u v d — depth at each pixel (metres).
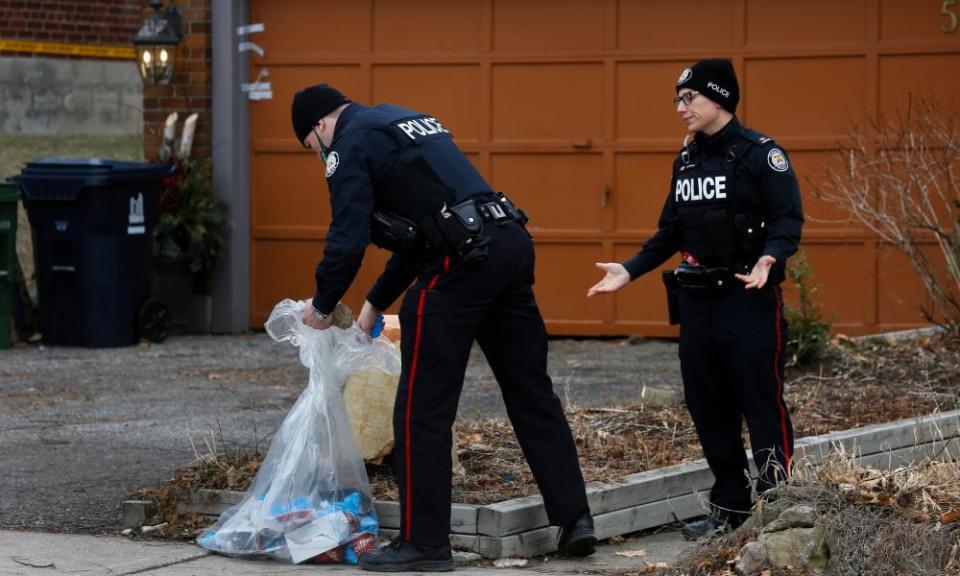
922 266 21.05
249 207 26.66
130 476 14.77
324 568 11.45
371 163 11.27
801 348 19.27
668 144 24.97
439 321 11.29
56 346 24.78
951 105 23.78
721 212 12.02
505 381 11.88
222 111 26.39
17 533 12.57
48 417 18.25
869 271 24.11
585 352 24.06
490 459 13.95
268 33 26.41
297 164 26.48
